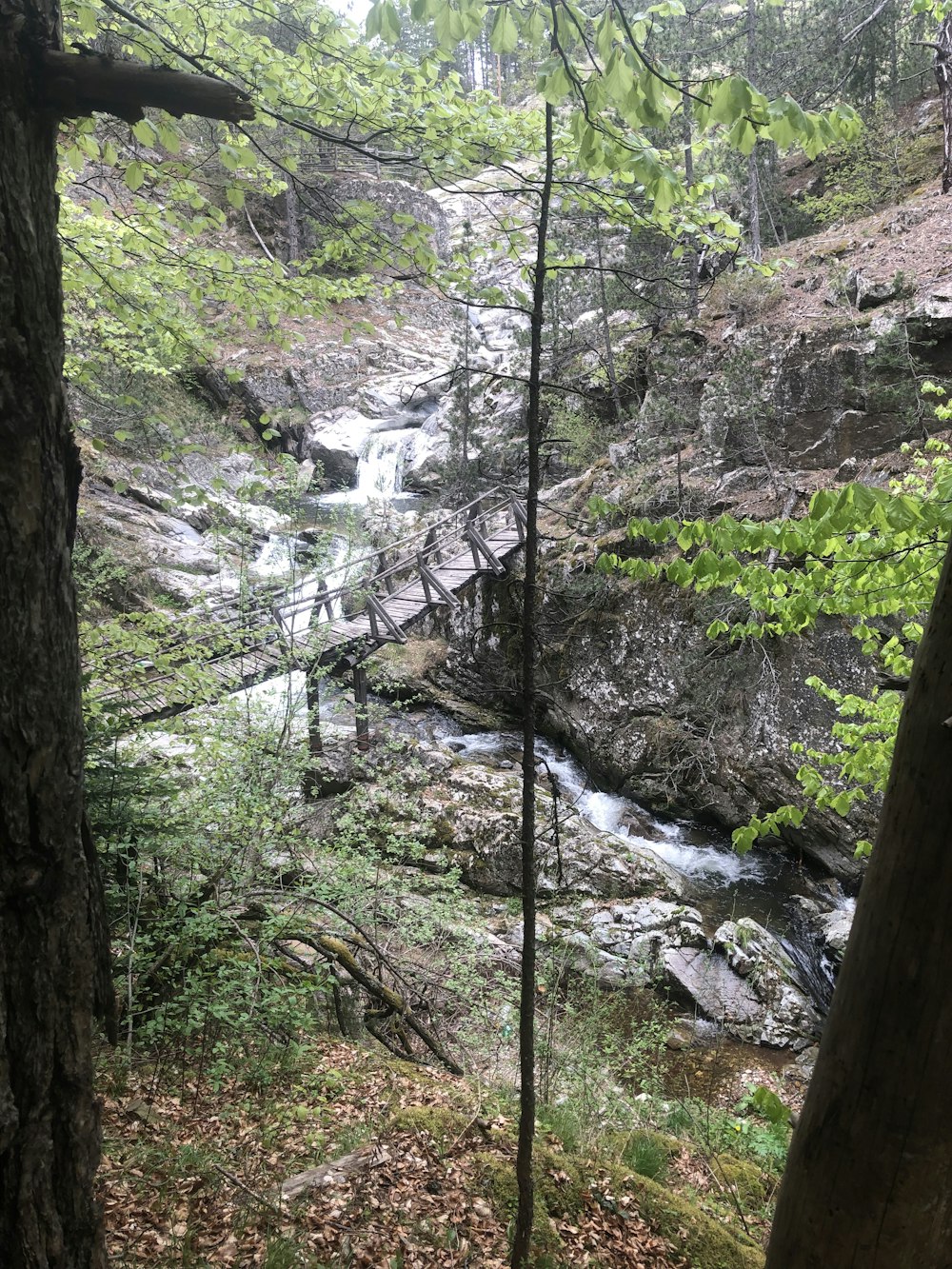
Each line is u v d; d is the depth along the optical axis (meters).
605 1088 6.10
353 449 23.86
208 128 4.44
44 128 1.78
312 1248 3.30
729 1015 8.38
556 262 3.91
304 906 6.61
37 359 1.73
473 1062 6.18
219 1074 4.35
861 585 4.34
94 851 1.94
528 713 3.56
